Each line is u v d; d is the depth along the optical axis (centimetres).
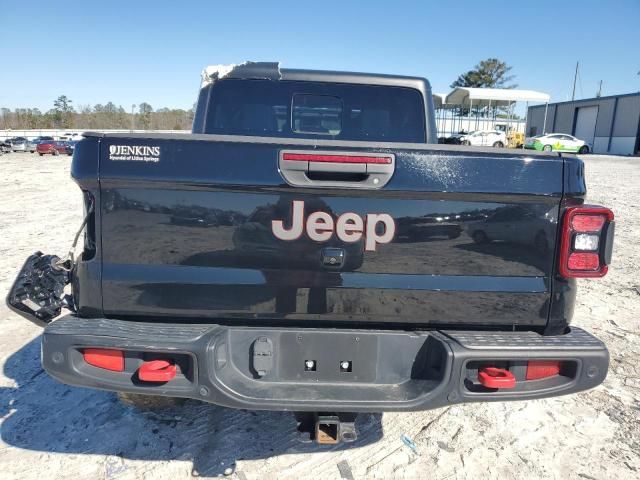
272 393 218
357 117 374
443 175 219
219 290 225
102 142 217
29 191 1573
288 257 224
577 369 221
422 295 228
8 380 353
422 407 215
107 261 225
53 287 236
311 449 282
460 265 227
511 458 279
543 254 227
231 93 368
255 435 293
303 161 215
